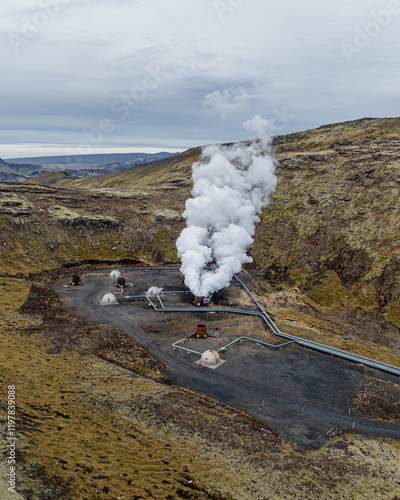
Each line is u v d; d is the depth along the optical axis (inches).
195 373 1892.2
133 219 5157.5
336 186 4923.7
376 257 3666.3
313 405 1649.9
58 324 2374.5
